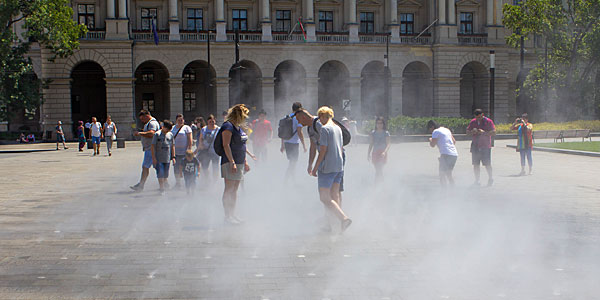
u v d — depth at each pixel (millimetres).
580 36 55219
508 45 64188
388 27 62250
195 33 56969
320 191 10930
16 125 61469
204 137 17375
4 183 19375
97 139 34188
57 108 54312
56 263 8891
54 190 17484
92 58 54406
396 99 61656
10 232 11172
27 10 47844
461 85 68250
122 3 54812
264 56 57938
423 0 65125
